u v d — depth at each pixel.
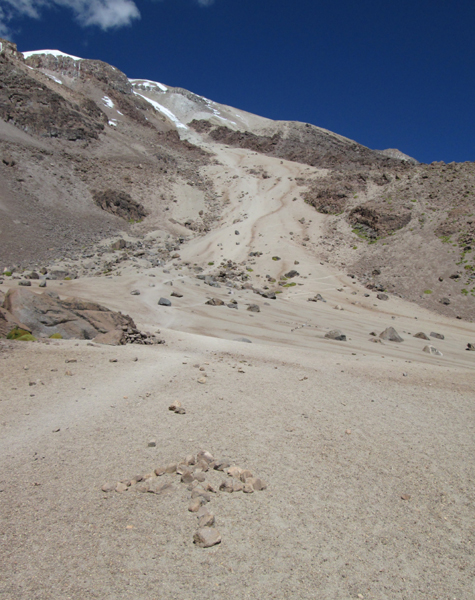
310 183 98.44
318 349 23.48
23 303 16.73
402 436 9.95
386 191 78.69
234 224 77.31
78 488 6.02
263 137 150.50
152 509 5.62
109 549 4.70
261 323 30.98
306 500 6.39
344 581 4.64
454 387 16.09
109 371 12.63
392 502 6.67
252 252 64.12
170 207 83.94
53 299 17.92
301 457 8.02
